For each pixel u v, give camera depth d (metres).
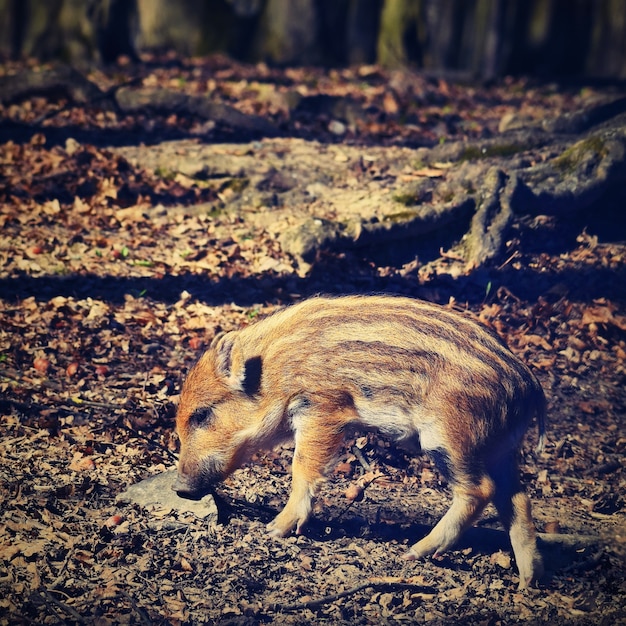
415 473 8.44
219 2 33.19
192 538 6.86
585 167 12.91
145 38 34.12
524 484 8.38
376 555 6.94
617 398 10.02
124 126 17.69
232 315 10.91
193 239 12.85
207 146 16.34
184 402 7.09
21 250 11.91
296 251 12.03
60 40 29.84
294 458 7.00
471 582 6.68
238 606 6.09
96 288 11.20
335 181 14.62
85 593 6.06
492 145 14.29
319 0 32.72
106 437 8.25
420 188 13.21
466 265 12.18
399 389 6.68
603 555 7.07
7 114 17.83
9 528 6.62
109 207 13.60
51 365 9.37
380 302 6.91
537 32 44.25
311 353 6.83
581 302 11.52
